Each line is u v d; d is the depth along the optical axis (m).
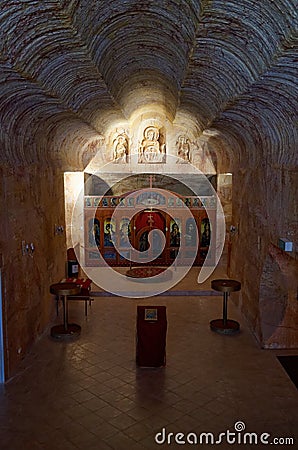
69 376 7.36
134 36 6.04
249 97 6.42
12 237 7.37
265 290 8.48
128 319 10.05
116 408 6.40
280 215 7.45
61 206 11.35
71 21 4.38
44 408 6.40
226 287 9.30
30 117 7.54
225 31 4.75
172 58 6.69
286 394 6.81
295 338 8.48
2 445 5.57
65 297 9.11
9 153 7.19
